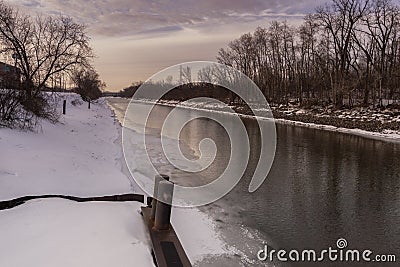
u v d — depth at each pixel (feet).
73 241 12.94
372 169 38.22
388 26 107.86
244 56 141.08
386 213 24.07
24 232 13.60
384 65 112.57
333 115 96.73
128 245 12.92
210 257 16.56
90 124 64.13
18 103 40.29
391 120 77.71
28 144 29.35
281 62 150.41
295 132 75.25
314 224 21.71
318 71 132.05
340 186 31.04
